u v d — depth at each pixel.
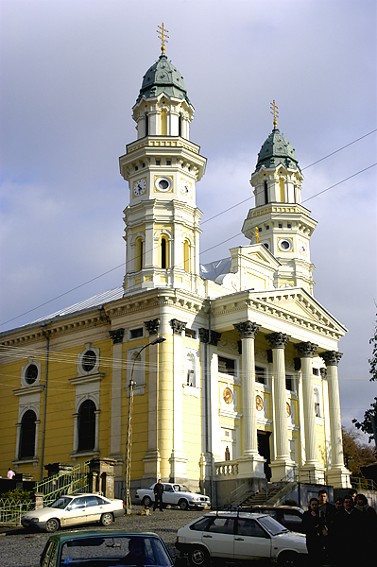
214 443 43.16
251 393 42.69
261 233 60.56
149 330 43.41
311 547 15.46
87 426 46.25
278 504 37.59
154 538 10.78
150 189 47.59
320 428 53.06
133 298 44.53
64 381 48.69
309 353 48.41
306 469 45.72
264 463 43.94
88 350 47.88
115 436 43.28
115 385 44.50
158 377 42.00
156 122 49.28
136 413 42.50
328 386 50.66
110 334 45.84
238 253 49.75
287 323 47.06
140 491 38.03
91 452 44.75
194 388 43.38
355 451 84.69
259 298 44.62
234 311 44.66
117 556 10.34
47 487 36.81
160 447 40.62
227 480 41.75
